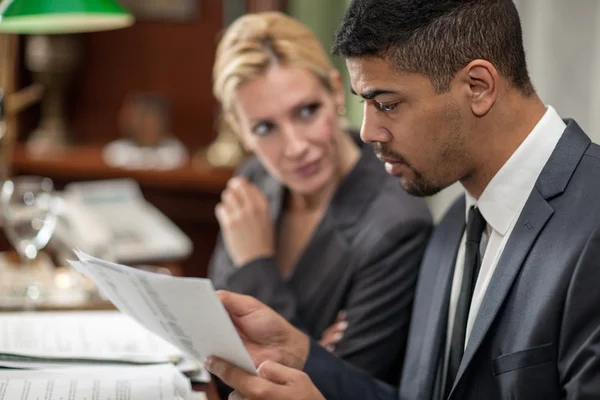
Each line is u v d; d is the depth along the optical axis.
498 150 1.32
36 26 2.23
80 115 4.06
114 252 2.28
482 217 1.41
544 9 2.63
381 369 1.78
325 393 1.51
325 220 1.92
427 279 1.57
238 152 3.62
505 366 1.26
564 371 1.21
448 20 1.25
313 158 1.84
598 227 1.21
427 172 1.33
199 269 3.83
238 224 1.93
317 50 1.85
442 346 1.47
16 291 1.94
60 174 3.64
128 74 4.04
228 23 3.80
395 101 1.29
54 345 1.58
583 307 1.19
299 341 1.52
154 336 1.66
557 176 1.28
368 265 1.82
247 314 1.48
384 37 1.25
